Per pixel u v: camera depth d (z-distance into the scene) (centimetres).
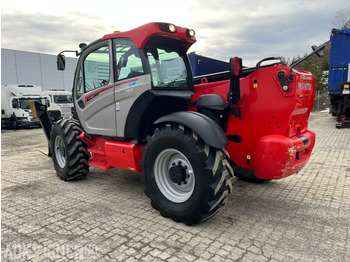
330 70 1032
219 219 311
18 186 446
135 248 255
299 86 299
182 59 381
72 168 451
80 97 430
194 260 234
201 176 274
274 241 263
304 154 347
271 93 298
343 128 1059
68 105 1861
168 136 292
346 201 360
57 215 330
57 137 477
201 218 283
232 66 283
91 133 415
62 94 1898
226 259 235
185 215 290
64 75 3684
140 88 326
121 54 351
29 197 395
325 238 268
